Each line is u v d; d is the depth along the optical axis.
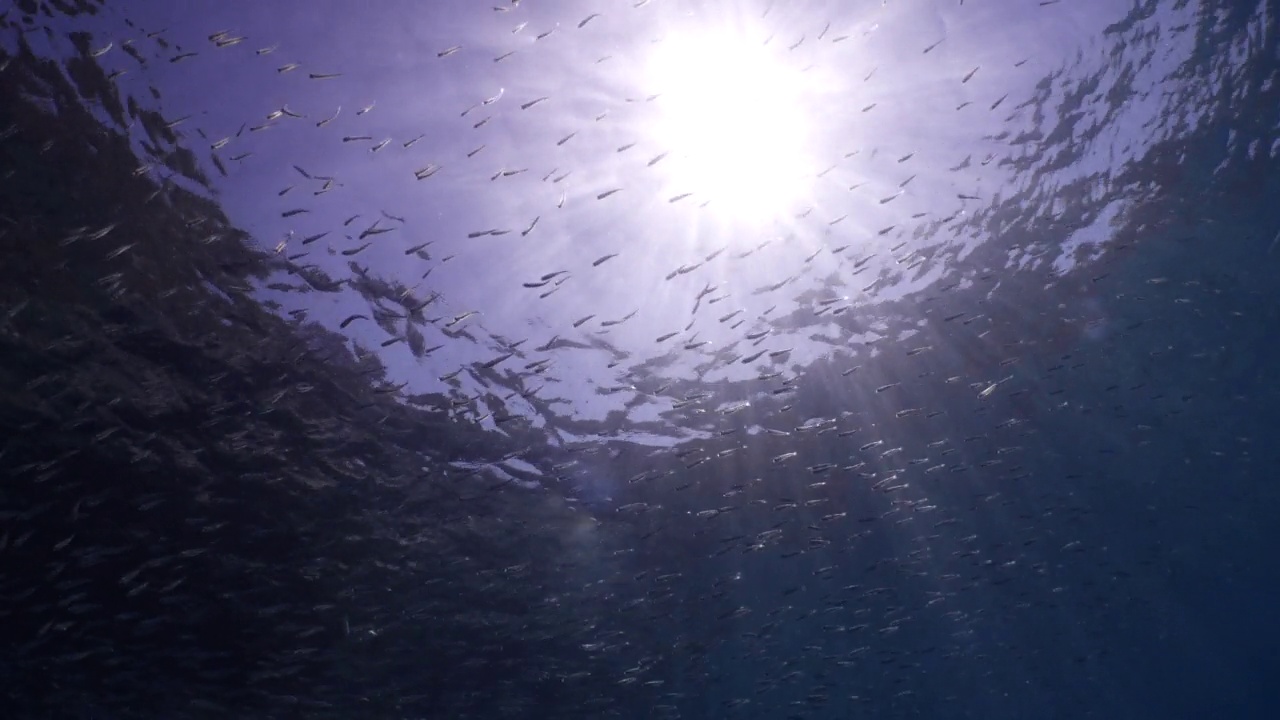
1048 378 13.43
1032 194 10.29
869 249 10.15
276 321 8.57
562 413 10.74
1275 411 16.47
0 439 8.74
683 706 19.28
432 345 9.29
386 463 10.56
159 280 7.88
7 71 6.14
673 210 8.81
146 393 8.82
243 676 12.48
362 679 13.47
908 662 21.25
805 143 8.84
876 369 11.94
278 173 7.25
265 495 10.33
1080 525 18.00
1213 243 11.77
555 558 13.18
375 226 7.93
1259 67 9.46
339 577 11.68
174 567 10.57
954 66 8.57
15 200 6.96
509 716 16.28
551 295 9.14
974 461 14.60
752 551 14.65
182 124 6.71
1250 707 42.38
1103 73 9.12
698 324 10.09
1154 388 14.62
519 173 7.92
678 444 11.89
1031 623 21.38
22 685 11.93
